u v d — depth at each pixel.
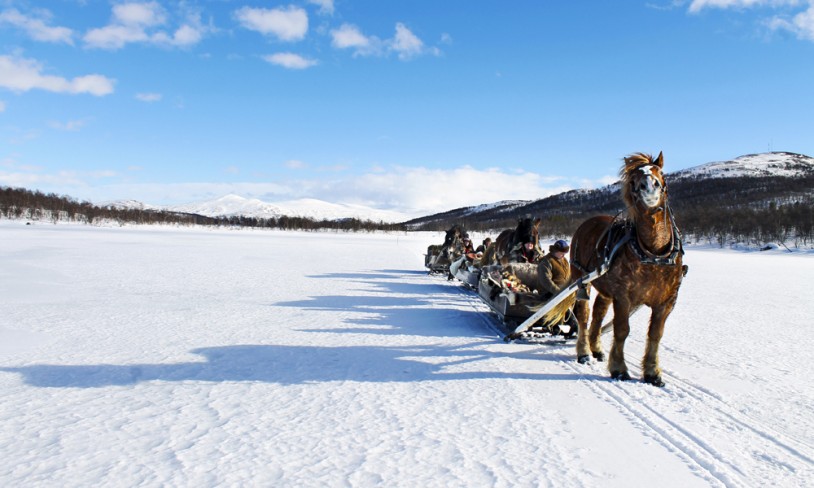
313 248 41.06
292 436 4.79
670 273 6.49
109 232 68.38
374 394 6.04
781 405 5.81
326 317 10.99
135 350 7.88
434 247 21.53
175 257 27.80
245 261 26.28
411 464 4.25
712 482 4.05
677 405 5.77
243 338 8.84
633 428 5.11
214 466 4.15
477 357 7.78
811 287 18.36
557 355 7.96
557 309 8.59
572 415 5.43
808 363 7.65
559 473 4.14
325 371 6.96
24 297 13.23
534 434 4.91
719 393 6.18
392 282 18.22
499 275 10.40
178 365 7.12
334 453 4.44
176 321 10.27
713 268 28.70
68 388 6.09
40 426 4.93
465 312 11.91
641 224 6.40
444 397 5.95
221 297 13.71
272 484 3.88
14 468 4.07
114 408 5.45
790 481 4.07
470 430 4.99
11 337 8.62
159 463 4.19
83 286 15.45
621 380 6.69
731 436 4.93
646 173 6.12
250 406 5.58
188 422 5.09
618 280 6.69
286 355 7.76
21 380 6.36
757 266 30.72
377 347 8.35
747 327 10.46
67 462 4.19
